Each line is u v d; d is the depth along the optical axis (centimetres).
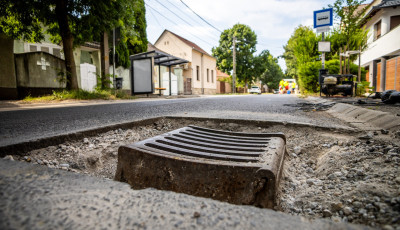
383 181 151
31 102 867
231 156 170
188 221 88
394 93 534
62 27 1004
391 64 1431
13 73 1111
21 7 901
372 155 205
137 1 1216
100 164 237
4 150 201
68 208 93
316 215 139
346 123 359
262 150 191
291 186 183
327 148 261
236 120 372
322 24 891
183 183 150
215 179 145
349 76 902
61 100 938
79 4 1002
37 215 86
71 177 127
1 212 87
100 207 96
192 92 2809
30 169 134
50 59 1201
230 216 93
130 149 168
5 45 1077
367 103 541
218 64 4319
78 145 255
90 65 1370
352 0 918
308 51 1314
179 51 2855
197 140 224
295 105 709
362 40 1214
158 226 84
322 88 947
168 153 167
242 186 140
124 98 1212
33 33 1095
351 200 138
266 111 537
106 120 377
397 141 232
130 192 113
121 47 1606
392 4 1480
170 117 407
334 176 185
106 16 1042
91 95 1038
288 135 321
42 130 283
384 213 114
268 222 89
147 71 1490
